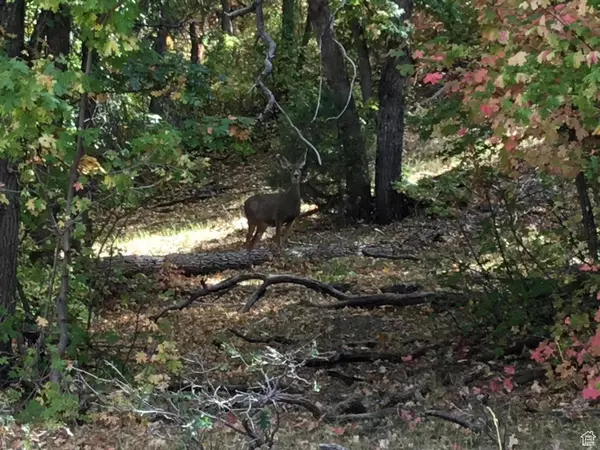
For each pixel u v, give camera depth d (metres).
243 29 32.81
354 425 7.91
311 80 25.89
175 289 12.79
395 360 10.28
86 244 9.62
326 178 21.20
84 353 8.73
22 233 9.79
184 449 6.39
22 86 7.08
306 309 13.43
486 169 10.31
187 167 8.25
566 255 9.89
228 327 12.60
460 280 11.08
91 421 8.06
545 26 5.71
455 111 8.84
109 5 7.38
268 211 18.55
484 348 10.26
